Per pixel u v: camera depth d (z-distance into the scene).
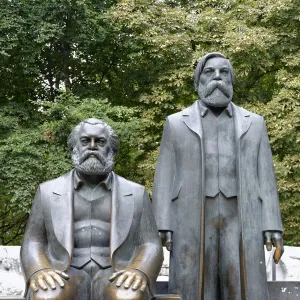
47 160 13.91
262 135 5.43
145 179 15.07
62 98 14.29
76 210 4.64
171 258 5.37
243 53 15.60
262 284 5.23
